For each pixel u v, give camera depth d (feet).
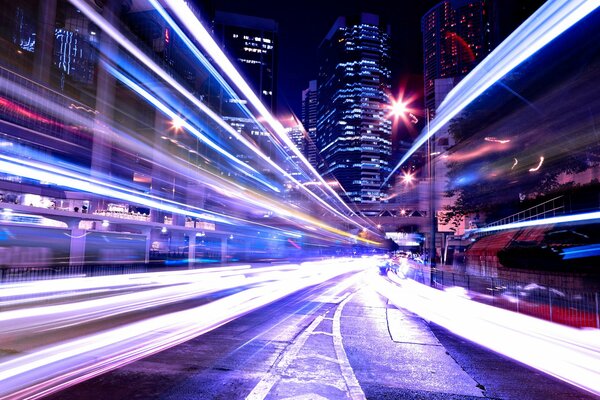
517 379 21.15
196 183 227.20
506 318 39.81
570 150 78.54
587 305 36.76
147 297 50.67
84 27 212.84
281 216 295.07
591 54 68.54
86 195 155.84
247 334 30.91
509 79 87.25
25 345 25.09
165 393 17.76
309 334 31.42
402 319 39.29
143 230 138.31
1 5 163.73
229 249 229.86
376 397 18.19
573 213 82.64
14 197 138.51
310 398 17.56
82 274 76.74
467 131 106.63
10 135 135.54
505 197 101.71
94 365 21.63
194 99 278.87
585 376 21.75
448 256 189.98
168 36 281.33
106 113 210.18
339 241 416.67
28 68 177.27
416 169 508.53
